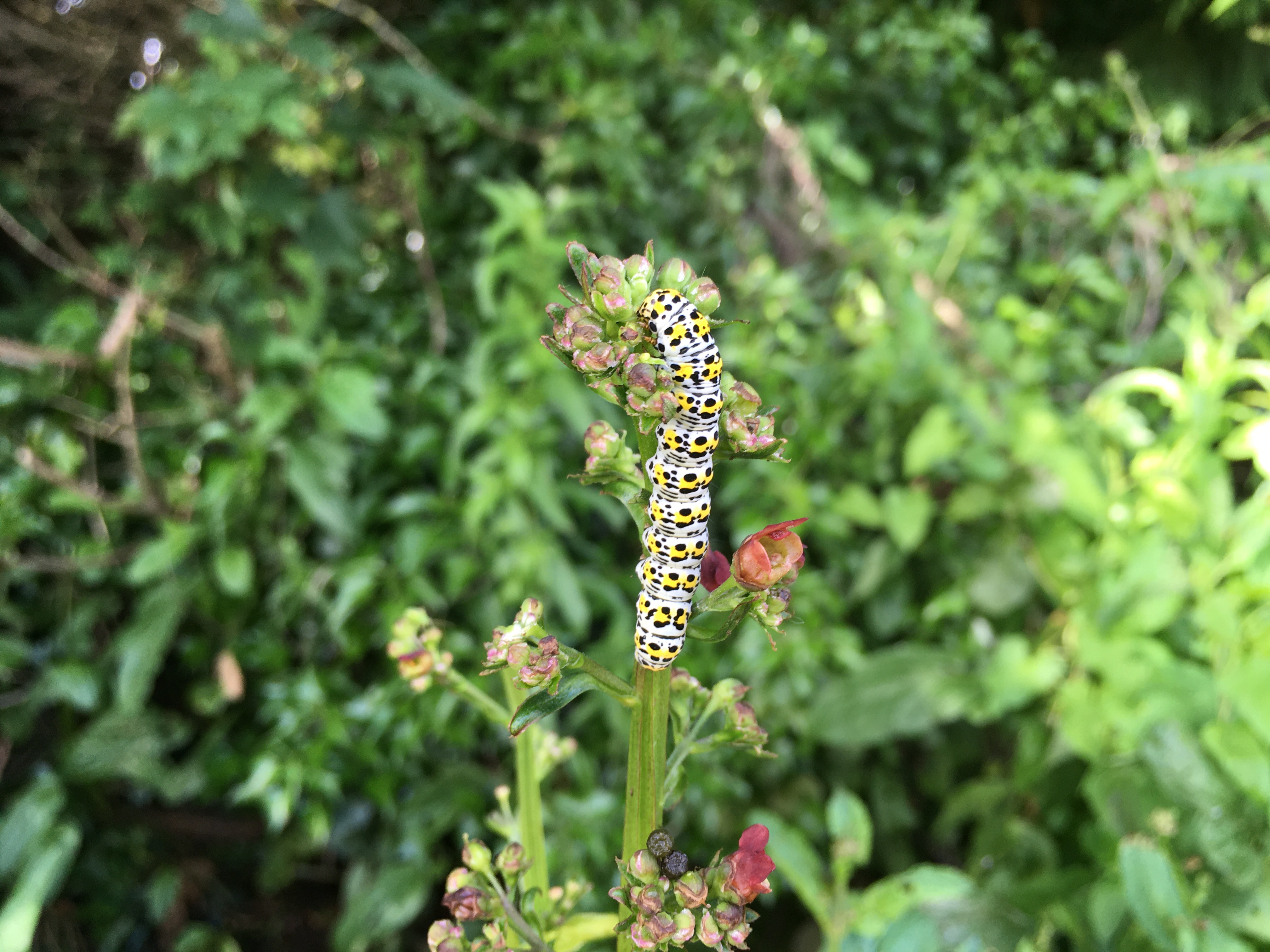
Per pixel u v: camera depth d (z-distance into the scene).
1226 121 0.50
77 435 0.35
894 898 0.23
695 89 0.48
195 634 0.37
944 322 0.39
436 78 0.43
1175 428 0.31
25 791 0.34
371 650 0.38
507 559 0.34
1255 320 0.32
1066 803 0.33
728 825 0.35
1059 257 0.45
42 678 0.34
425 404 0.38
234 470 0.33
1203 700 0.27
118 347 0.33
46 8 0.38
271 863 0.37
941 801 0.40
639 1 0.52
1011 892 0.26
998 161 0.55
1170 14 0.51
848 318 0.40
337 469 0.34
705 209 0.47
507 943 0.14
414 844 0.34
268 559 0.36
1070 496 0.32
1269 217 0.39
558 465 0.38
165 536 0.34
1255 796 0.23
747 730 0.14
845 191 0.49
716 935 0.11
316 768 0.33
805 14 0.59
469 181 0.47
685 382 0.10
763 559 0.11
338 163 0.42
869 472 0.38
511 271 0.36
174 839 0.38
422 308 0.42
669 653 0.11
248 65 0.37
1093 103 0.54
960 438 0.34
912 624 0.39
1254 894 0.21
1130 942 0.23
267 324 0.39
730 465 0.39
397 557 0.35
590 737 0.36
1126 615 0.30
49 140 0.40
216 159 0.37
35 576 0.36
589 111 0.44
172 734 0.35
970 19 0.57
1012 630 0.38
